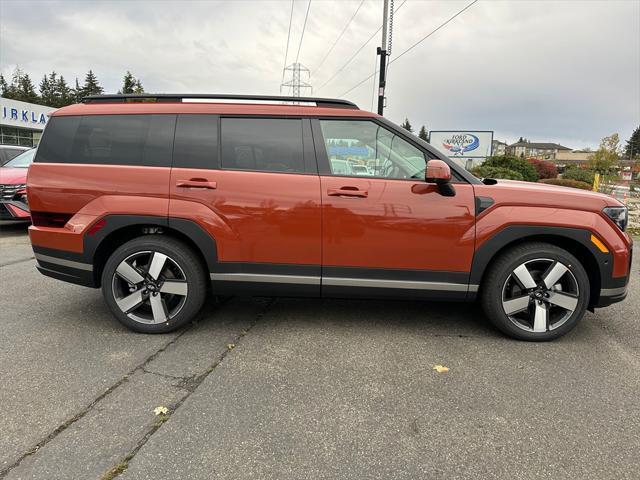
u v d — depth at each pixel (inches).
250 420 98.3
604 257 136.3
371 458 87.0
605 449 90.5
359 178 137.0
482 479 81.8
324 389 111.8
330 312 166.7
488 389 113.0
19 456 85.6
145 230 145.7
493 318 141.6
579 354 133.8
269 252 138.4
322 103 142.9
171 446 89.1
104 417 98.4
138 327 144.0
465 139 1066.7
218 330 148.7
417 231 134.9
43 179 143.5
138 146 141.5
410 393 110.6
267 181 136.9
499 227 134.0
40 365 122.3
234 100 144.1
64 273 145.7
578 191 144.6
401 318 161.3
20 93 2743.6
